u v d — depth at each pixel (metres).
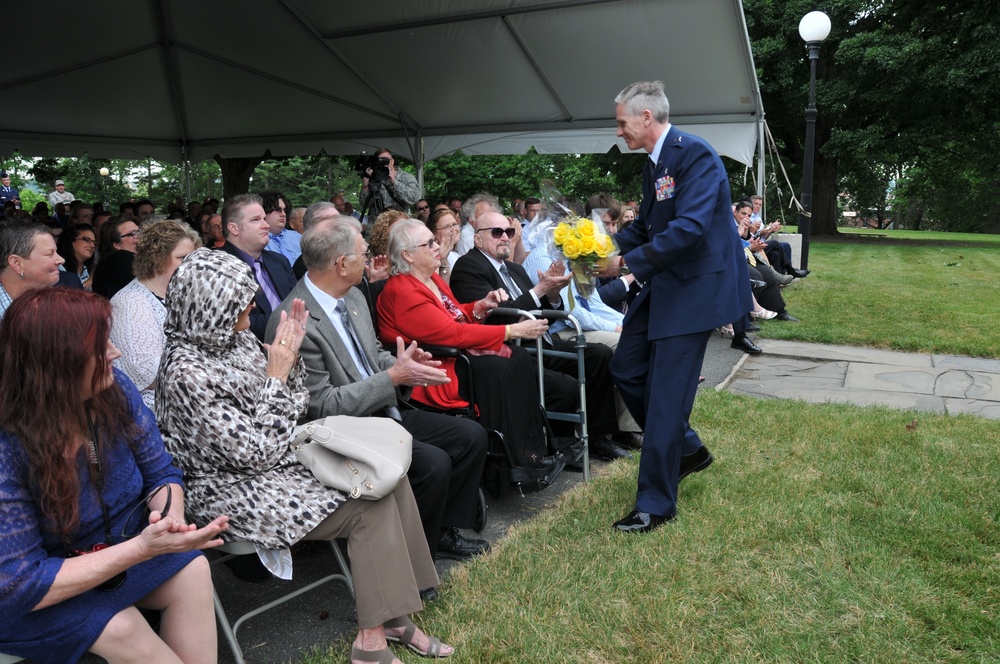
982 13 18.86
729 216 3.26
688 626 2.54
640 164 23.38
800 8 20.02
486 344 3.46
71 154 11.80
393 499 2.36
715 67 8.27
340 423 2.47
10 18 8.00
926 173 29.06
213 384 2.20
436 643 2.42
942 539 3.09
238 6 8.48
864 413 4.89
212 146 12.88
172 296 2.25
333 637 2.53
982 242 22.62
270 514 2.24
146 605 1.95
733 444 4.27
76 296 1.81
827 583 2.78
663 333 3.20
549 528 3.27
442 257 5.07
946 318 8.51
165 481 2.04
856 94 20.62
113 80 10.09
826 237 23.67
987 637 2.46
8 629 1.73
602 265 3.58
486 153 11.18
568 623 2.55
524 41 8.56
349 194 24.94
